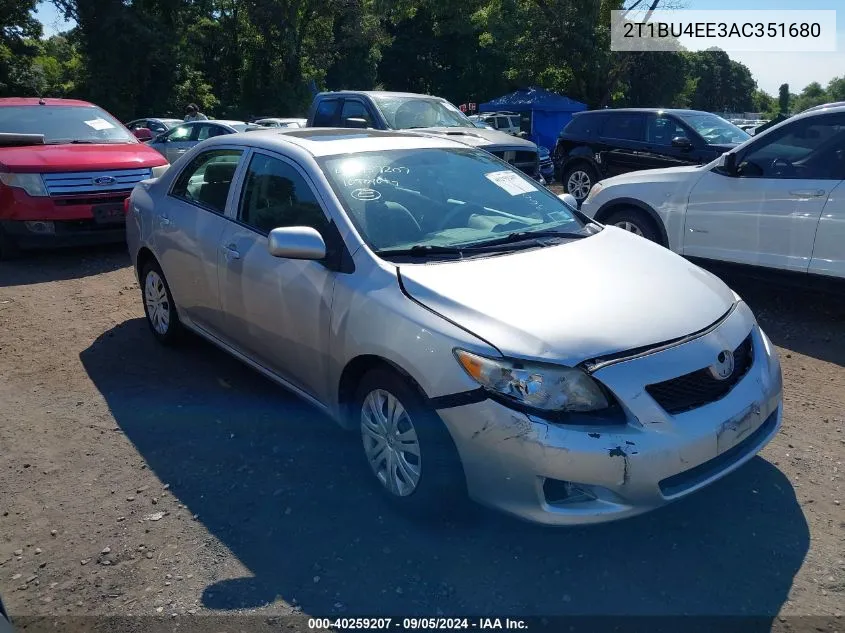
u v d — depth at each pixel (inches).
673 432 106.7
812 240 222.8
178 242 183.2
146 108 1285.7
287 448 151.7
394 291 123.4
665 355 111.6
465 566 114.6
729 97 3425.2
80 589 111.6
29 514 131.3
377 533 123.0
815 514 126.9
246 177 167.0
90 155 319.3
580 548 118.6
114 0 1213.7
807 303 252.5
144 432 160.6
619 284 126.8
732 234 244.7
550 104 1047.0
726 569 113.3
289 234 129.7
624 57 1107.3
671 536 121.6
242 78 1483.8
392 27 1865.2
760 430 124.0
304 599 108.2
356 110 410.9
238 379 187.6
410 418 117.3
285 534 123.4
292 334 144.8
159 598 109.1
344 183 146.3
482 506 118.0
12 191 300.7
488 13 1194.0
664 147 448.5
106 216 313.1
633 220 278.5
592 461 102.7
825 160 221.8
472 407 108.0
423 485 117.0
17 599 109.7
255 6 1375.5
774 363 130.0
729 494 133.6
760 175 237.6
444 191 156.6
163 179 203.2
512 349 107.7
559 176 524.1
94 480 141.9
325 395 140.6
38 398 179.0
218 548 120.2
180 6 1315.2
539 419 104.3
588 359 107.3
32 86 1291.8
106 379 189.5
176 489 137.9
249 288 155.3
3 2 1215.6
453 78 1857.8
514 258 134.8
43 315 244.5
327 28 1493.6
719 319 124.4
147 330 226.8
